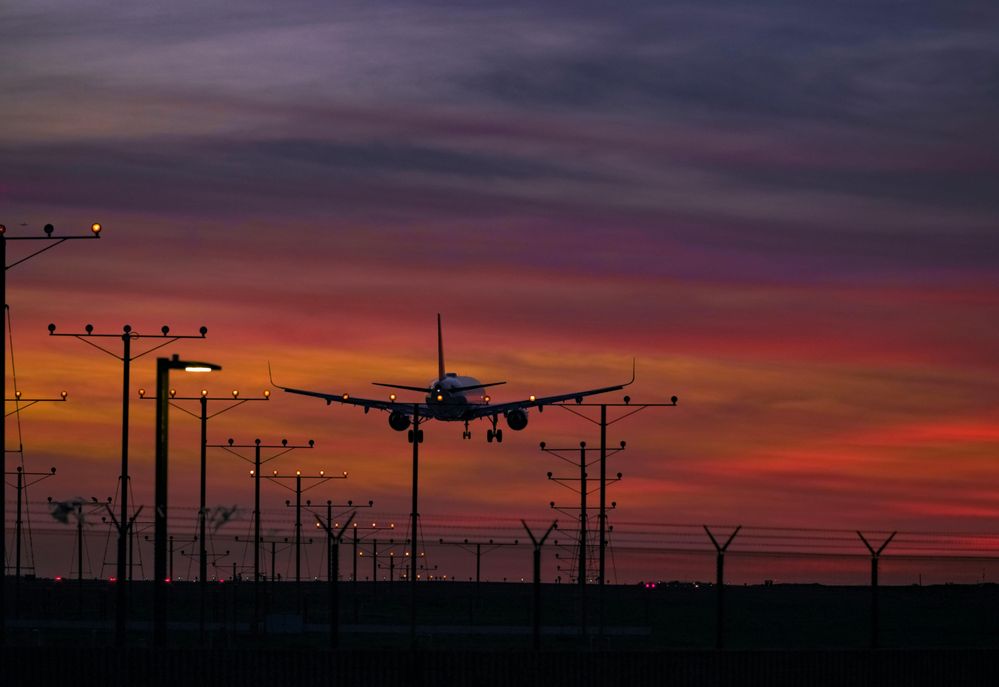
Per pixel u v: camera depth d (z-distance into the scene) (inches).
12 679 4200.3
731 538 4692.4
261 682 4229.8
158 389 4284.0
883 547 4881.9
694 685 4424.2
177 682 4207.7
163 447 4293.8
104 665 4207.7
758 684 4478.3
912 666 4606.3
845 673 4549.7
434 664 4281.5
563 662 4345.5
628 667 4384.8
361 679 4256.9
